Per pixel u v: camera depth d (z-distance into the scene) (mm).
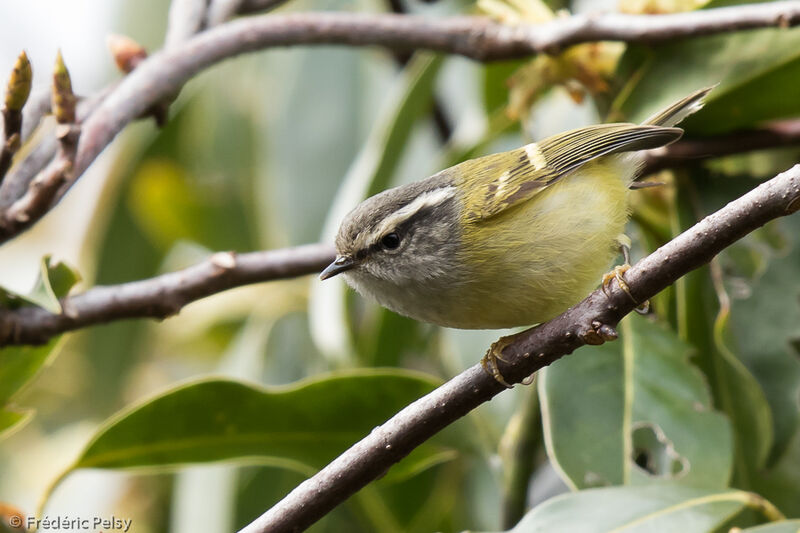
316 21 9664
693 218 9375
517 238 7871
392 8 13352
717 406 8875
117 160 13617
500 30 9656
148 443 8898
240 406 8945
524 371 6480
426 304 8320
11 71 7023
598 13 9227
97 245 13656
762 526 7160
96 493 12586
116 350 12867
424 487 10961
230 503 11102
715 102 9094
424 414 6465
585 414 8297
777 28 8430
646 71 9352
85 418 13789
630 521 7430
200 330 13766
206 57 9266
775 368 8797
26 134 8586
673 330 9445
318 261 9219
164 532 12453
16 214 7746
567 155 8094
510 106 10094
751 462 8680
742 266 9078
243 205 13781
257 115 13750
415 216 8195
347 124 13195
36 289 7852
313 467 9281
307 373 12586
